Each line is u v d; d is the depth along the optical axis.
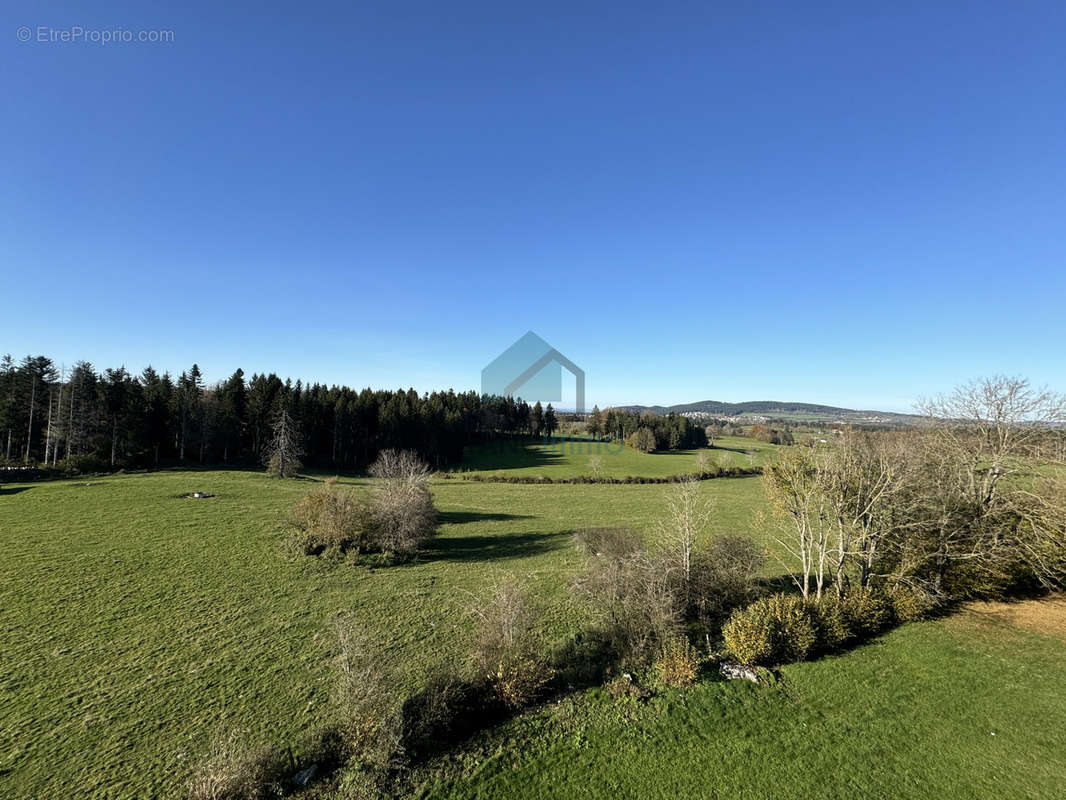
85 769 11.63
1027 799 11.84
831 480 21.67
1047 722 14.62
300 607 21.27
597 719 14.16
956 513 22.52
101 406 63.91
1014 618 21.34
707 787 11.99
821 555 21.44
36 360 63.00
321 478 62.84
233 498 41.59
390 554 28.98
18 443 61.81
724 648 18.56
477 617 20.50
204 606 20.97
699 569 21.30
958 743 13.80
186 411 70.06
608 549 25.38
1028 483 23.48
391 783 11.45
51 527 30.19
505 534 37.25
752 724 14.39
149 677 15.54
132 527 31.14
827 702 15.58
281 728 13.20
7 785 11.09
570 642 18.11
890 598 21.56
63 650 16.88
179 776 11.46
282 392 81.81
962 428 23.88
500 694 14.41
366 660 15.62
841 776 12.50
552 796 11.50
